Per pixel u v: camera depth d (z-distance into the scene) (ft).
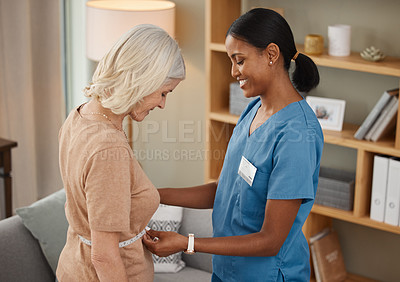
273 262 5.55
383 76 8.99
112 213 4.60
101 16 9.71
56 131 12.42
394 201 8.50
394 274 9.84
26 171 12.18
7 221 7.88
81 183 4.72
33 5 11.49
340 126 9.02
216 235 5.98
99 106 4.84
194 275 8.40
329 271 9.65
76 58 12.37
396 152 8.18
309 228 9.48
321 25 9.30
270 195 5.11
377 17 8.77
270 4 9.60
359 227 9.96
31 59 11.68
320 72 9.53
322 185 9.17
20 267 7.63
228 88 10.06
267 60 5.09
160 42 4.69
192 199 6.36
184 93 11.22
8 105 11.66
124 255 5.21
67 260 5.33
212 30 9.27
